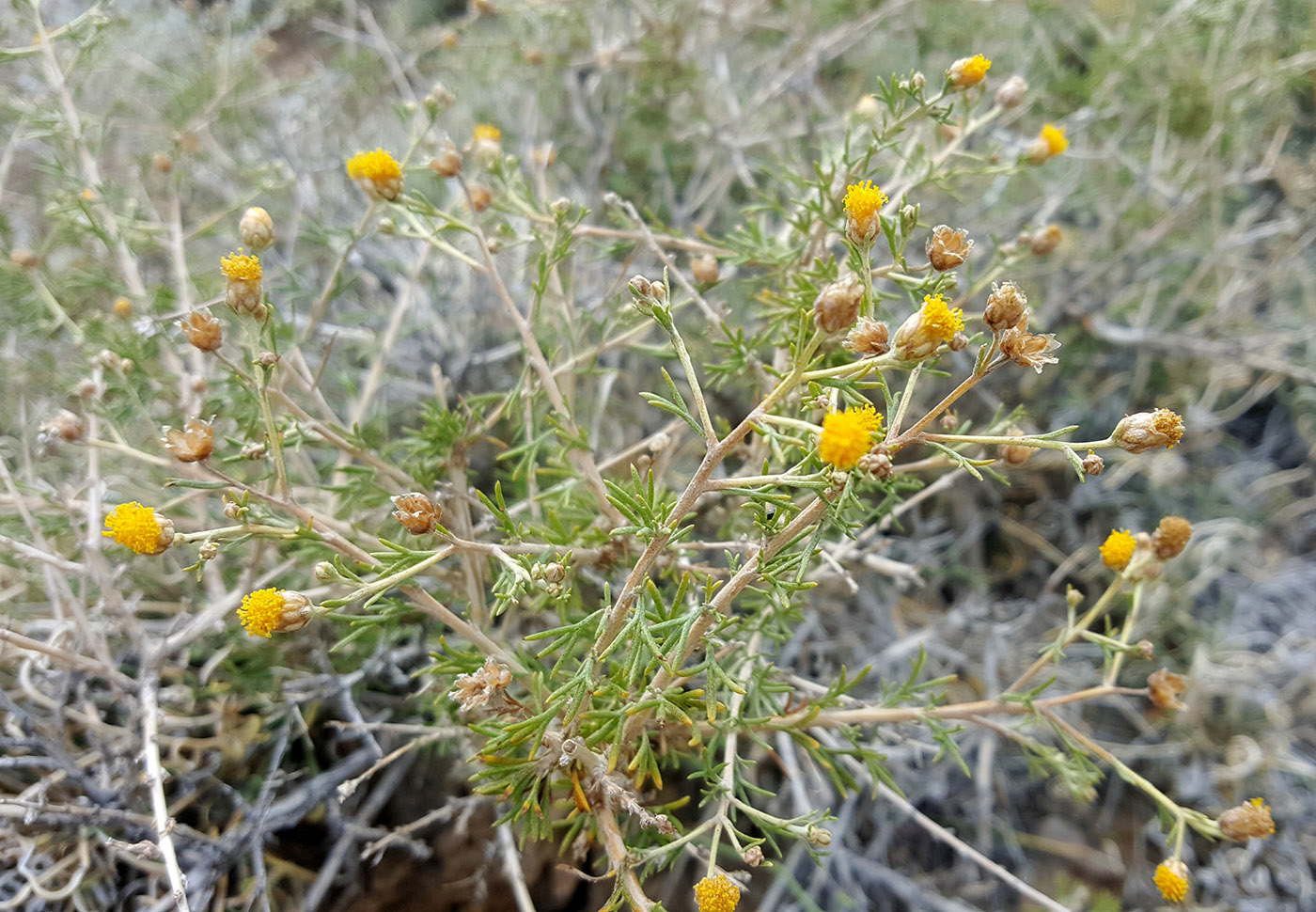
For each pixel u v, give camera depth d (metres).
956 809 0.30
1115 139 0.38
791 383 0.14
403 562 0.17
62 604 0.25
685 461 0.31
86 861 0.21
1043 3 0.42
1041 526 0.35
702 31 0.41
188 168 0.33
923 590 0.34
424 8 0.50
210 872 0.21
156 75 0.37
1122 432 0.14
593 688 0.16
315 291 0.34
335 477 0.27
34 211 0.35
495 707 0.17
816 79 0.42
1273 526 0.38
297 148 0.39
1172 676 0.19
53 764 0.20
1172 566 0.34
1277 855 0.29
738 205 0.40
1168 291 0.40
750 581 0.17
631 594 0.16
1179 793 0.30
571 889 0.26
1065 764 0.20
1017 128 0.41
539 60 0.35
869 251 0.15
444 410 0.22
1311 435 0.38
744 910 0.27
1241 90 0.40
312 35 0.51
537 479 0.27
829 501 0.14
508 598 0.16
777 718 0.20
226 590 0.25
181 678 0.24
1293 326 0.40
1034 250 0.24
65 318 0.25
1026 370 0.35
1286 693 0.31
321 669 0.25
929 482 0.35
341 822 0.23
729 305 0.34
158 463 0.21
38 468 0.28
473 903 0.25
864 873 0.27
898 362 0.14
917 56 0.43
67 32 0.26
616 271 0.35
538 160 0.28
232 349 0.28
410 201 0.21
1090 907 0.28
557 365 0.28
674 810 0.27
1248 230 0.42
